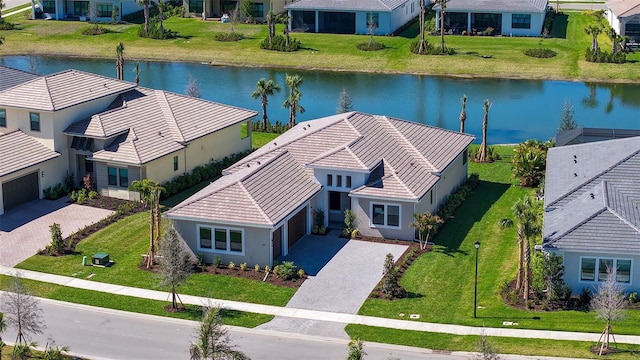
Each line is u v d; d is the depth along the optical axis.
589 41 121.81
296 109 83.00
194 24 133.62
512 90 105.94
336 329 47.38
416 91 105.75
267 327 47.59
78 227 60.88
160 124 69.44
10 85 73.38
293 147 62.75
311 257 56.12
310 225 59.59
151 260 54.84
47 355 43.53
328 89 106.75
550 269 49.28
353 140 62.25
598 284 49.84
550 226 52.47
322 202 60.34
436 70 113.19
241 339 46.19
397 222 58.59
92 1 135.62
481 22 126.25
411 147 63.91
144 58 121.56
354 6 126.19
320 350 45.16
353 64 116.19
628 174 56.59
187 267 50.25
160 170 66.12
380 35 126.44
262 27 131.75
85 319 48.47
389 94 104.62
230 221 53.94
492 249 57.31
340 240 58.66
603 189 54.62
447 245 58.03
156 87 107.50
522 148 70.81
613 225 50.50
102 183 66.12
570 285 50.19
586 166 59.75
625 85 107.38
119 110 69.12
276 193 57.12
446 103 100.69
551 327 46.78
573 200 55.28
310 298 51.00
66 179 67.31
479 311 49.00
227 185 56.56
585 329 46.47
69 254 56.62
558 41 121.75
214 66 118.06
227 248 54.75
